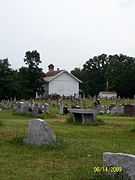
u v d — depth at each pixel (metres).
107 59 138.00
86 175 10.73
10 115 40.22
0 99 72.12
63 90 103.50
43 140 16.12
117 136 21.23
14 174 11.02
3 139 17.53
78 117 31.30
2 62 72.44
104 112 46.38
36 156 13.91
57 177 10.70
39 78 89.88
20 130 21.70
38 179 10.47
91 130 24.30
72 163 12.72
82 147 16.05
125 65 115.19
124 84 108.25
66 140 17.88
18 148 15.53
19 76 81.12
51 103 63.25
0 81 71.62
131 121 33.81
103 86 128.25
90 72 137.62
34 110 40.25
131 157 9.20
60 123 30.27
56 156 13.98
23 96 78.50
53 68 114.19
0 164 12.41
